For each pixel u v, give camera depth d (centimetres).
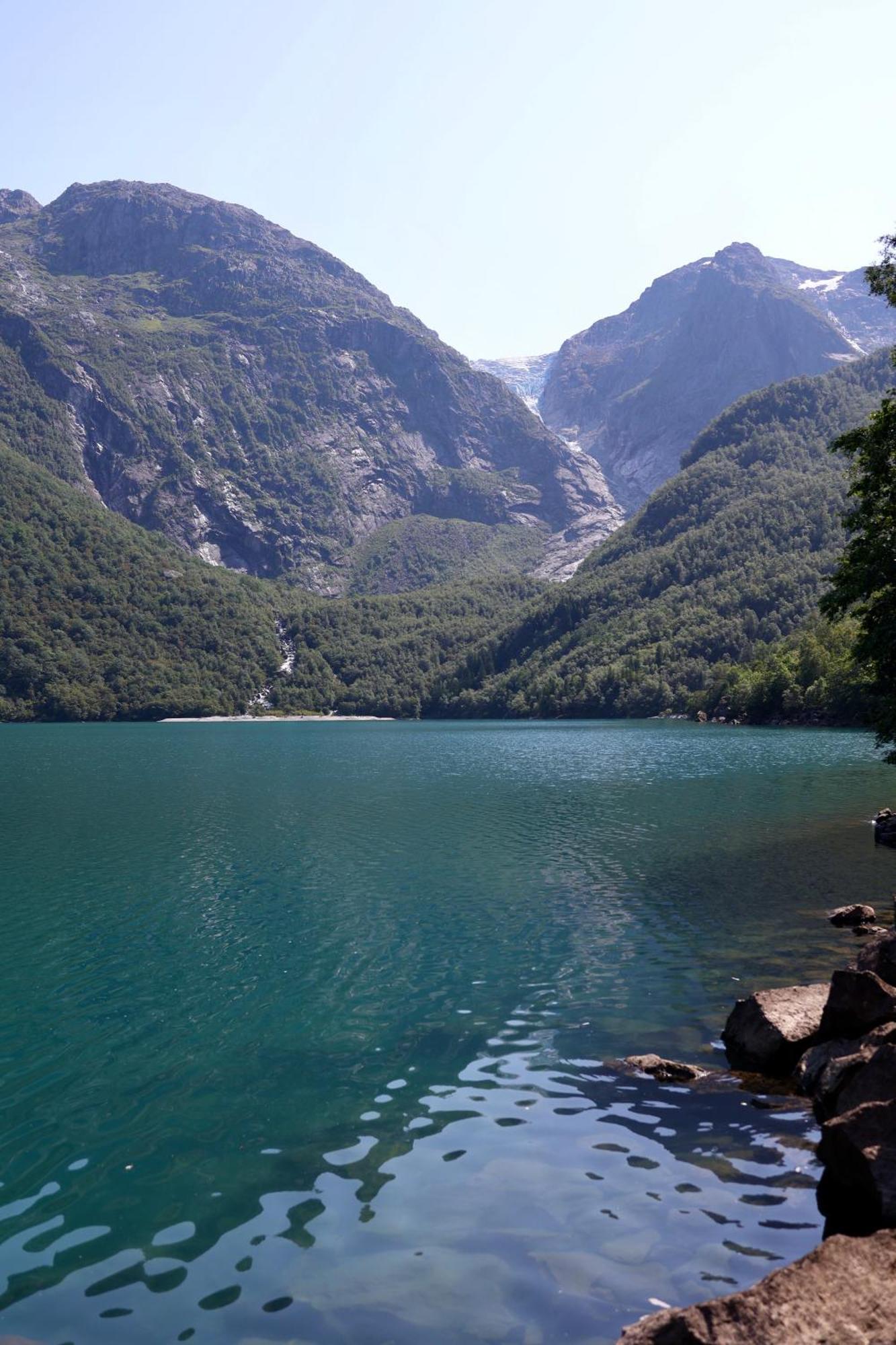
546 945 2769
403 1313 1086
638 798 6506
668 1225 1248
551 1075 1806
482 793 7100
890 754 4666
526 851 4419
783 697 16888
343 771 9625
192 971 2603
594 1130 1552
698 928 2900
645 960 2583
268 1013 2241
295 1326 1070
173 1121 1648
